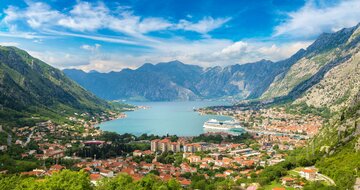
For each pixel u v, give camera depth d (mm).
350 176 198875
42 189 170375
